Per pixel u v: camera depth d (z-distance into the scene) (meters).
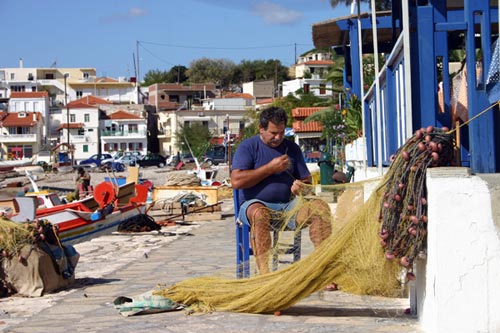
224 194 33.72
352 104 22.72
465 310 5.53
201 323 6.71
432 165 5.85
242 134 80.44
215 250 14.09
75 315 7.58
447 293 5.55
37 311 7.96
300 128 60.47
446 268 5.55
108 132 133.00
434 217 5.59
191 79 194.75
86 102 142.38
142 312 7.25
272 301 6.80
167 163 98.38
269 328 6.41
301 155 7.96
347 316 6.72
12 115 127.62
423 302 6.10
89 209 18.23
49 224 9.48
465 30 8.73
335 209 7.09
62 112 134.25
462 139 10.62
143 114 137.25
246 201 7.59
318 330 6.25
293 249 7.22
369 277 6.32
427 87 8.88
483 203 5.49
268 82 159.12
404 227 5.90
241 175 7.52
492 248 5.48
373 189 6.50
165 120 136.50
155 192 23.80
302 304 7.15
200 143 114.81
